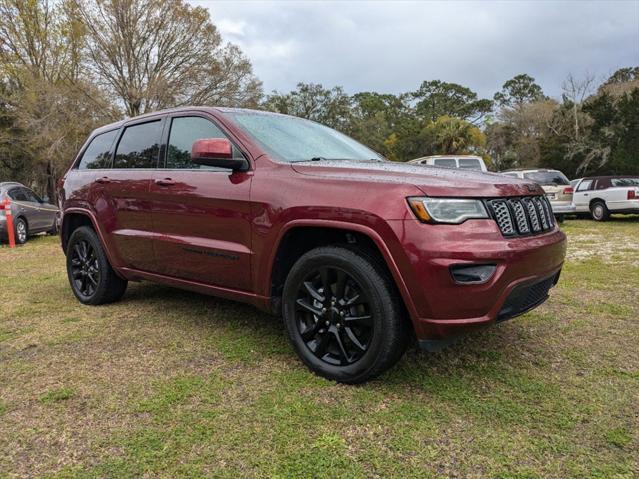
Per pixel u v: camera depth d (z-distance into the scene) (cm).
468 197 246
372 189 255
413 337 296
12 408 245
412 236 238
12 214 978
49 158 2191
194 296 470
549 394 257
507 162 5156
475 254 234
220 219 318
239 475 192
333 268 269
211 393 259
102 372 287
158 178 363
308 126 393
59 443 214
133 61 2494
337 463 199
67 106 2217
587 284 518
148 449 209
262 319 389
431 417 234
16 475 192
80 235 447
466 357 309
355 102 6662
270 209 288
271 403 247
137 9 2459
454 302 236
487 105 6656
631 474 191
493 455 204
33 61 2447
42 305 444
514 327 369
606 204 1363
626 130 3497
